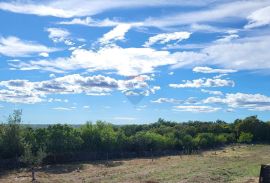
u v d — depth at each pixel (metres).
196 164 74.00
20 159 59.84
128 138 97.38
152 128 127.94
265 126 156.00
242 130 154.38
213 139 126.31
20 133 73.62
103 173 61.50
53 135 79.12
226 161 81.06
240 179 51.91
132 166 72.06
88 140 88.69
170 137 111.69
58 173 63.25
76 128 90.31
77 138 82.94
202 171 60.38
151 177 54.97
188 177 53.62
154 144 101.62
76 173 62.84
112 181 52.00
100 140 90.69
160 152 102.62
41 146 74.69
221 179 51.59
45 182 53.25
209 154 103.00
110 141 92.12
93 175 59.47
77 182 52.41
